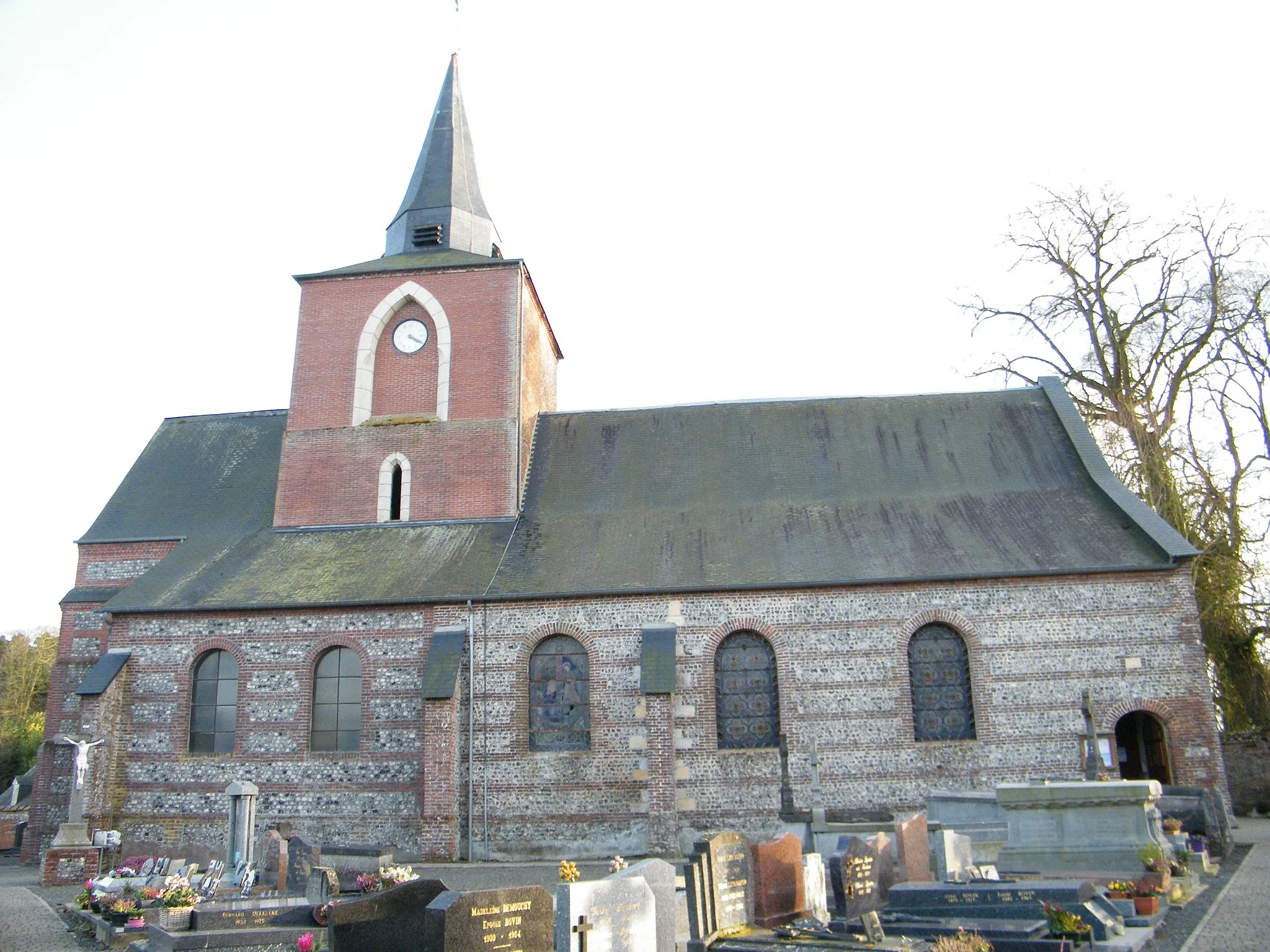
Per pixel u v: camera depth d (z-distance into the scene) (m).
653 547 26.61
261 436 34.38
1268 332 31.03
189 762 25.52
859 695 23.98
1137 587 24.05
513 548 27.36
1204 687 23.34
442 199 34.09
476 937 11.30
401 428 30.11
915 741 23.72
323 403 30.66
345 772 24.88
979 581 24.31
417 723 24.91
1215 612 29.56
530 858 23.69
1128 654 23.70
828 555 25.48
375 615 25.80
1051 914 12.24
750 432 30.72
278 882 19.12
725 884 13.31
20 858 32.25
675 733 24.05
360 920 12.29
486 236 34.91
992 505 26.89
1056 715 23.53
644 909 12.45
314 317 31.44
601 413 32.47
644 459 30.27
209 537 30.45
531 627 25.11
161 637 26.53
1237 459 31.27
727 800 23.58
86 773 25.02
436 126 35.66
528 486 29.95
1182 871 16.16
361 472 29.91
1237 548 30.39
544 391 34.22
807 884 14.56
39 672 63.06
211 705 26.14
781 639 24.44
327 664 25.98
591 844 23.64
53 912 19.52
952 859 15.18
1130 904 13.44
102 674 25.94
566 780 24.09
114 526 31.88
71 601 31.11
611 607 25.05
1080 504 26.58
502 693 24.75
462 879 20.62
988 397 31.00
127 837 25.22
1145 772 25.09
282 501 30.02
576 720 24.62
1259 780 27.03
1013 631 24.03
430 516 29.23
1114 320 33.88
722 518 27.52
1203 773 22.94
